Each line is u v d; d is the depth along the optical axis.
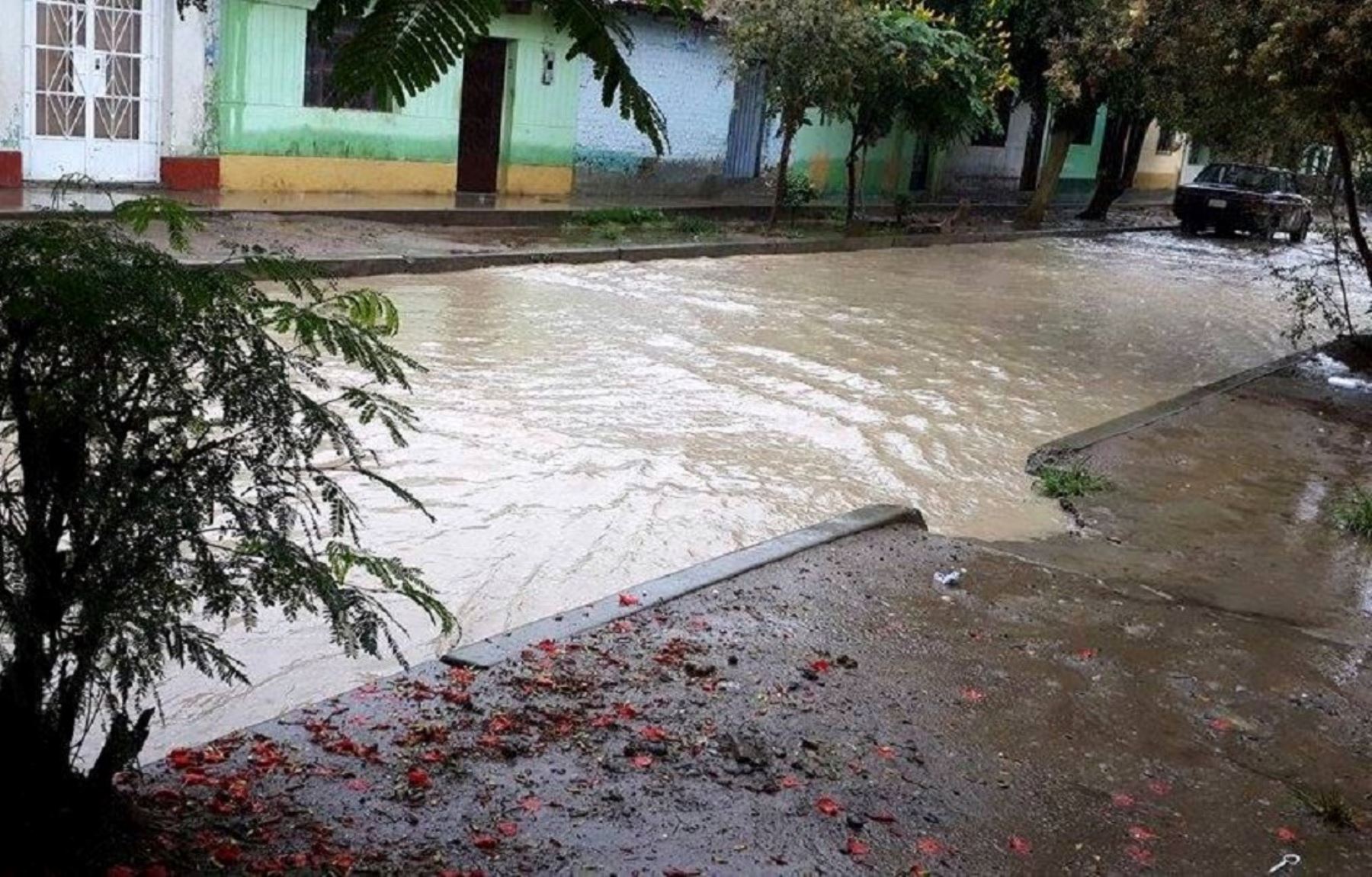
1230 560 8.02
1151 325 17.19
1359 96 13.23
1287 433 11.59
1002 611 6.26
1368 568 8.11
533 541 7.11
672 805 4.12
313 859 3.55
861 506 8.42
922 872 3.89
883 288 17.92
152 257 3.01
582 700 4.81
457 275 15.06
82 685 3.17
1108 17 23.23
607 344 12.23
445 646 5.71
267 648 5.52
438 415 9.26
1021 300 18.16
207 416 3.17
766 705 4.92
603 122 23.28
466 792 4.07
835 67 20.80
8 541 3.00
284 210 16.48
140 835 3.48
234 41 17.48
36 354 2.91
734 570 6.40
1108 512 8.77
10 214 13.53
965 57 22.86
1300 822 4.48
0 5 15.25
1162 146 42.16
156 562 3.02
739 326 13.89
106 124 16.64
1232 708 5.42
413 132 20.12
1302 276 23.75
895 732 4.82
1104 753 4.86
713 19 21.11
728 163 26.19
